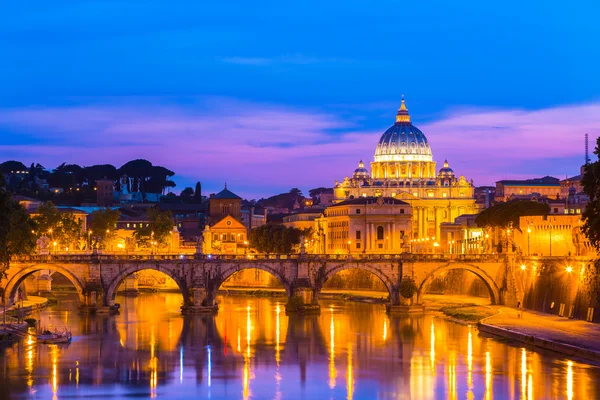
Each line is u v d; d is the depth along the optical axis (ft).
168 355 652.07
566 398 519.60
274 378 580.30
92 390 547.08
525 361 611.88
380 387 554.46
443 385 554.87
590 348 618.85
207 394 541.34
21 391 543.39
